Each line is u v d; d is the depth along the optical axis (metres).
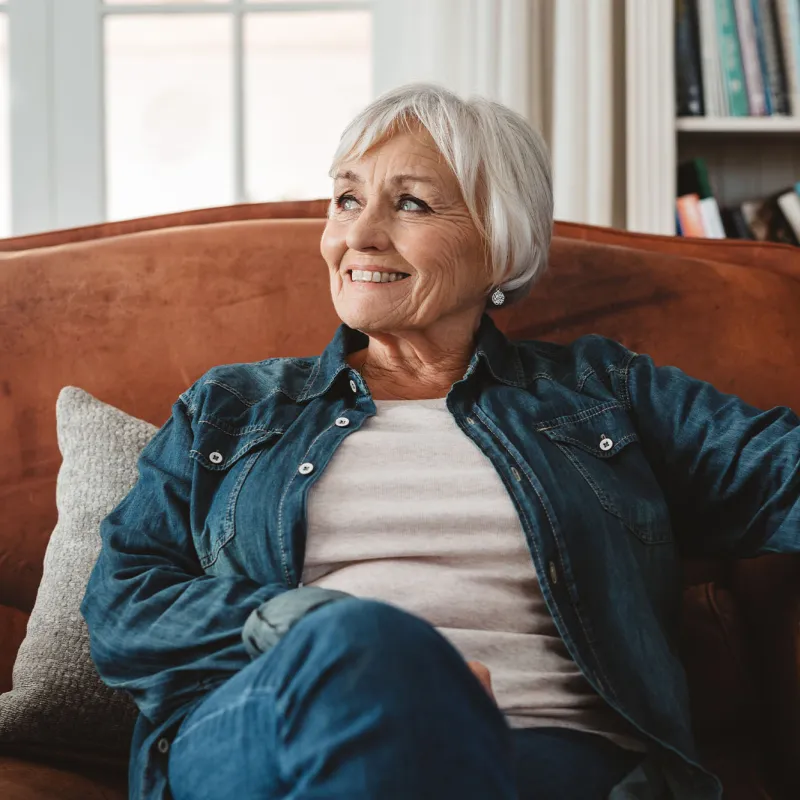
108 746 1.20
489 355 1.36
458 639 1.12
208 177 2.52
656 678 1.14
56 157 2.49
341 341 1.37
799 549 1.20
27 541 1.45
